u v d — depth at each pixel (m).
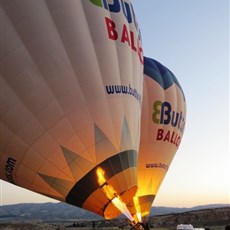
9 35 11.93
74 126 12.53
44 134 12.33
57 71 12.32
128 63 14.21
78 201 13.43
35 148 12.40
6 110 12.05
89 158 12.79
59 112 12.35
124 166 13.35
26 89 12.04
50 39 12.31
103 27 13.55
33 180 13.05
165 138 18.94
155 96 19.00
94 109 12.82
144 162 18.33
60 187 13.01
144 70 19.45
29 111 12.14
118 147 13.23
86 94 12.73
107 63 13.34
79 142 12.63
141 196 18.08
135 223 15.20
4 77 11.95
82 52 12.80
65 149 12.54
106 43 13.46
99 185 13.05
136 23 15.62
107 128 13.02
